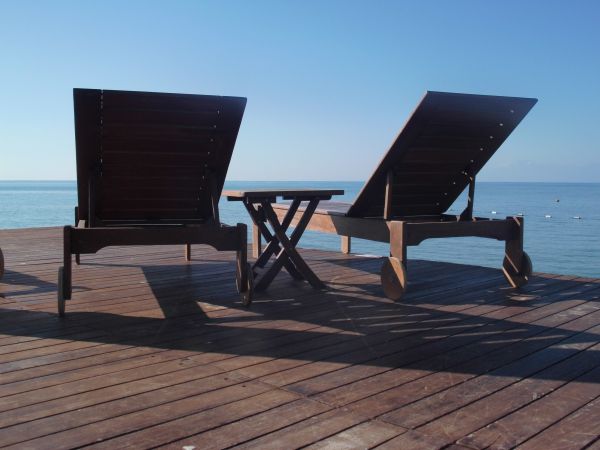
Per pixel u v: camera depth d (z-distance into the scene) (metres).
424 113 3.54
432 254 20.03
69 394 2.01
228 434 1.70
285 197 3.96
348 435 1.69
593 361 2.39
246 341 2.71
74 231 3.19
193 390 2.06
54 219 33.50
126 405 1.92
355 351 2.54
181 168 3.62
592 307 3.43
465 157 4.20
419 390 2.06
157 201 3.80
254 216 4.19
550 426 1.75
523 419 1.80
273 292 3.93
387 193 3.96
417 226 3.67
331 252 5.98
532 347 2.60
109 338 2.75
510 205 62.12
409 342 2.69
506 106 3.84
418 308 3.42
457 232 3.81
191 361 2.40
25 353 2.50
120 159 3.45
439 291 3.95
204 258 5.48
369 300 3.66
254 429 1.73
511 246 4.07
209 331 2.89
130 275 4.55
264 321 3.11
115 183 3.59
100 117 3.18
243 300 3.49
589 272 15.58
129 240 3.28
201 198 3.89
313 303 3.57
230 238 3.45
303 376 2.21
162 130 3.35
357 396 2.00
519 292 3.90
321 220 4.60
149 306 3.47
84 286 4.10
